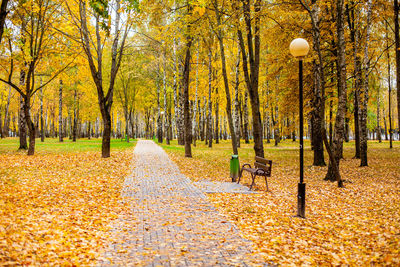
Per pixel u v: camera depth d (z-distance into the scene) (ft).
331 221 21.47
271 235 18.20
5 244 13.69
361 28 61.46
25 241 14.73
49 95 132.36
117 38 55.77
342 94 37.09
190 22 47.57
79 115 151.84
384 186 34.22
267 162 31.60
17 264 12.37
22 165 40.22
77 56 60.54
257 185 34.83
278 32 55.72
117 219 20.86
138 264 13.78
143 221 20.53
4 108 149.38
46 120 174.91
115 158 54.80
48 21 53.26
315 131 52.65
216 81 99.86
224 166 50.31
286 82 63.57
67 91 125.59
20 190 25.80
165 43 53.88
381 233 18.42
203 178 39.01
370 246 16.49
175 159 57.52
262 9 41.22
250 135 209.97
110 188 30.96
